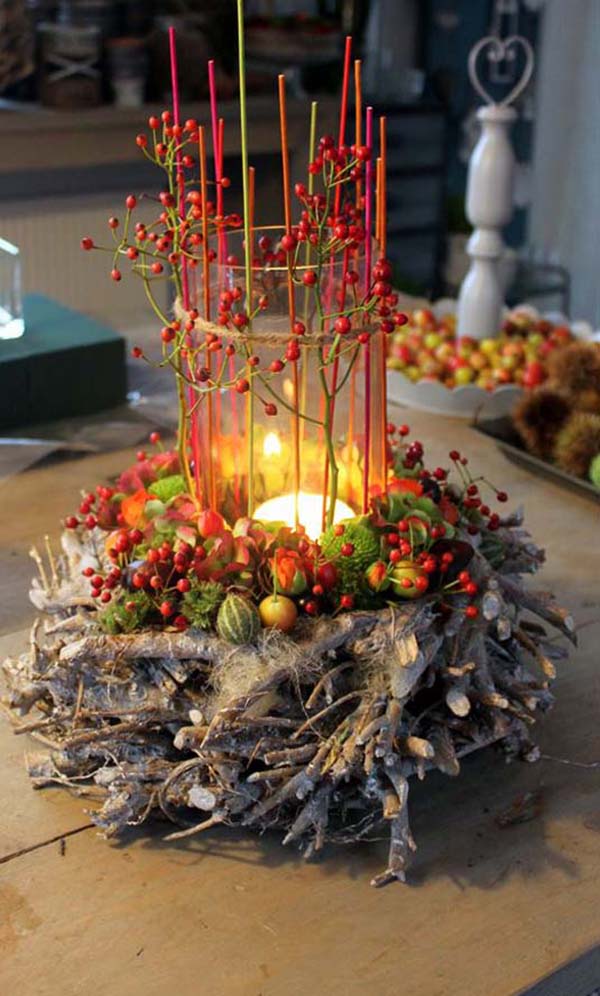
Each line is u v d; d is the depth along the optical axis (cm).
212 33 316
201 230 87
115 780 82
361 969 72
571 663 105
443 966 72
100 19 296
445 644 85
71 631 86
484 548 96
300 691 81
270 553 83
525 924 76
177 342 87
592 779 90
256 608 81
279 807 81
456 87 375
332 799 83
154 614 83
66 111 291
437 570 84
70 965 72
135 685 83
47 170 323
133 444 152
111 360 160
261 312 81
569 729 96
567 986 74
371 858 82
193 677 83
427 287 375
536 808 87
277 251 89
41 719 91
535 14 353
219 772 79
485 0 360
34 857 81
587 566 123
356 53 342
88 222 304
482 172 169
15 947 73
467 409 163
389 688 80
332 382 83
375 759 80
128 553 87
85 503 98
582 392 147
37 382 155
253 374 82
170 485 96
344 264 82
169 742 84
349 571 83
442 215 369
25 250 299
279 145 328
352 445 89
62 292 307
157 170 342
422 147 356
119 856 81
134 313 206
